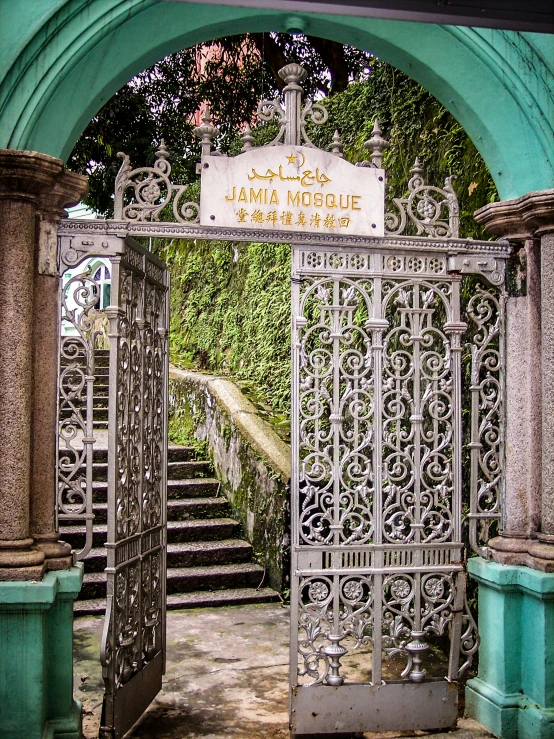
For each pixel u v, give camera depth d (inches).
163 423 177.5
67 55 134.6
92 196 356.5
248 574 251.1
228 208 147.8
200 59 397.7
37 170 132.0
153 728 155.2
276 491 247.0
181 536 266.7
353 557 155.2
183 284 428.1
